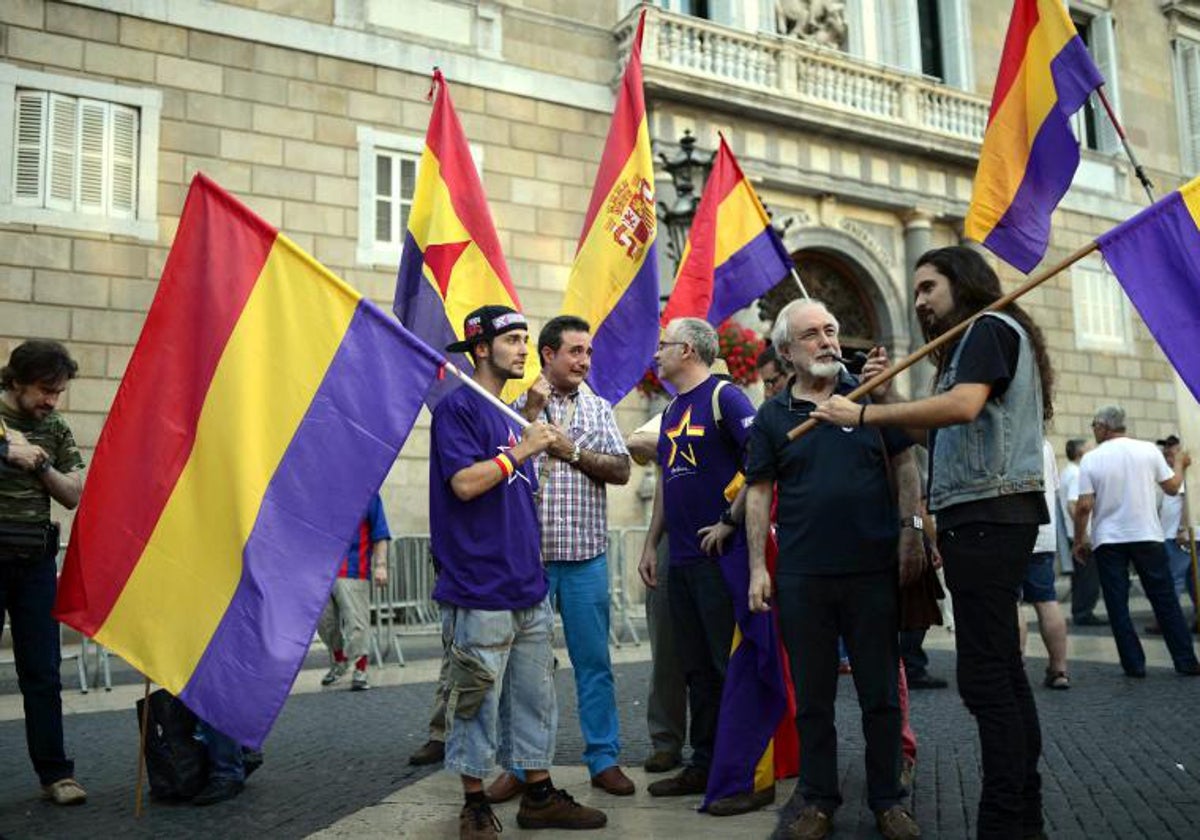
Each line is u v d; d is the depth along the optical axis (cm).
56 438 449
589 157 1376
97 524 357
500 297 603
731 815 385
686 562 425
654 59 1377
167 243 1105
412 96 1259
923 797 401
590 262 629
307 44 1198
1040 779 343
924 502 406
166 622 349
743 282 636
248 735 337
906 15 1731
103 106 1088
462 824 352
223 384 361
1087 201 1889
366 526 745
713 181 640
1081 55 425
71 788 424
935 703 623
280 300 368
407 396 365
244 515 350
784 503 371
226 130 1146
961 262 350
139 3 1109
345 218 1202
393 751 522
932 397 320
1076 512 746
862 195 1587
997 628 317
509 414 365
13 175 1042
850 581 357
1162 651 857
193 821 394
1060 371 1803
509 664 374
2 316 1023
